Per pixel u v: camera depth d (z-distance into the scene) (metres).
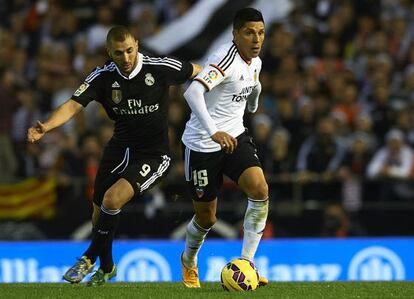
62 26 63.03
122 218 48.06
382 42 59.94
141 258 46.06
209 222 29.23
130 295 25.94
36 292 26.91
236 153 27.81
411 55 59.62
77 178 49.97
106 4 64.81
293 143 51.91
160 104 29.08
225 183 48.62
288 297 25.42
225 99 27.83
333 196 49.47
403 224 49.19
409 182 49.69
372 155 52.34
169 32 60.06
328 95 56.28
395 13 62.88
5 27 65.75
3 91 52.56
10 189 48.97
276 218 48.91
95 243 28.09
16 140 53.84
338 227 48.84
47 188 48.91
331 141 51.31
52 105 57.88
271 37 60.69
